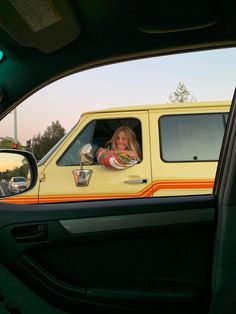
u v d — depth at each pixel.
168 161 4.29
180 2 1.80
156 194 4.21
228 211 1.98
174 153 4.32
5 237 2.02
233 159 2.01
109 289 2.04
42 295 2.03
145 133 4.38
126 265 2.08
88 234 2.07
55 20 1.80
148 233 2.08
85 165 4.29
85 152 4.28
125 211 2.08
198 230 2.08
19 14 1.73
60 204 2.14
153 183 4.21
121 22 1.92
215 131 4.36
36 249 2.05
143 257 2.08
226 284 1.78
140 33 2.00
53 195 4.23
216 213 2.08
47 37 1.90
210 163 4.25
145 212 2.08
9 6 1.68
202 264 2.07
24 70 2.05
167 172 4.24
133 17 1.88
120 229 2.07
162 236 2.09
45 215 2.06
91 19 1.87
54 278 2.06
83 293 2.04
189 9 1.84
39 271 2.04
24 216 2.05
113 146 4.38
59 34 1.90
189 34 2.02
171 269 2.08
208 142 4.33
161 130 4.39
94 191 4.23
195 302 2.01
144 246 2.09
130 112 4.47
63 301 2.04
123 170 4.27
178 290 2.02
